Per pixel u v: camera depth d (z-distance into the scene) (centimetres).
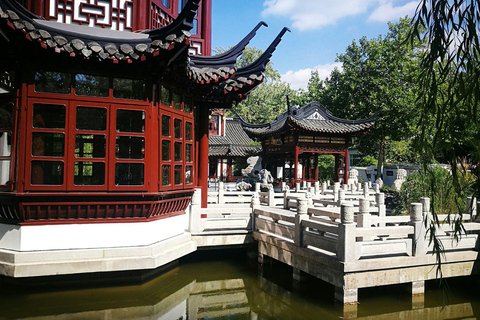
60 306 751
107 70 784
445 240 832
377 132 3484
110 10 891
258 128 3034
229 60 954
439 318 730
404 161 3459
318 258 771
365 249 736
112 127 783
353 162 5081
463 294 844
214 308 797
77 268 751
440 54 381
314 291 852
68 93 761
